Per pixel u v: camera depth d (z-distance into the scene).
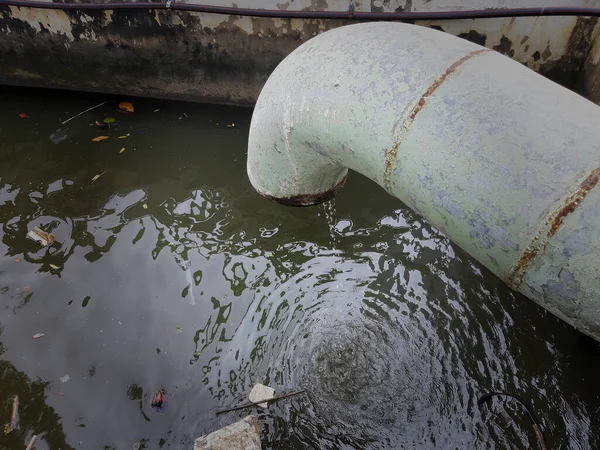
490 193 1.49
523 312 2.99
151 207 3.78
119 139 4.46
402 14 3.67
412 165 1.70
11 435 2.50
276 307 3.10
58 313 3.06
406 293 3.15
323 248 3.46
